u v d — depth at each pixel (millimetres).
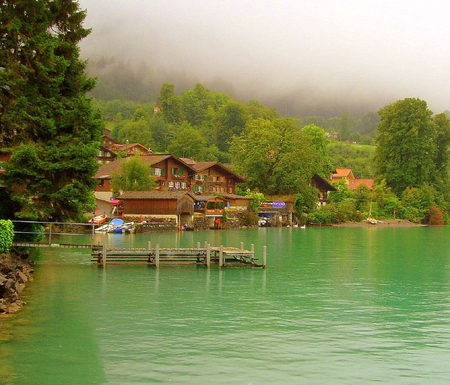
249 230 93312
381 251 55562
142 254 40750
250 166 116750
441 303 27688
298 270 39125
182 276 34750
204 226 90125
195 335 20672
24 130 34219
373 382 16250
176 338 20219
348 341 20328
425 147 126000
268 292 29906
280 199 113312
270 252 53156
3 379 15766
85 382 15641
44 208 33969
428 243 67250
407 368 17500
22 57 34719
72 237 64312
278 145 118188
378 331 21859
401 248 59500
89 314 23688
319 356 18453
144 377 16141
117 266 37969
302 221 113812
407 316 24625
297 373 16797
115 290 29375
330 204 121438
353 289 31531
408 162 127125
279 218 109562
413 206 126062
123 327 21625
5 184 33438
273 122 120625
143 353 18359
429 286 32938
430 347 19781
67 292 28438
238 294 29141
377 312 25375
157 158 97750
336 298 28625
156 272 36000
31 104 33875
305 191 115875
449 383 16312
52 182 34250
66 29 37125
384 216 125625
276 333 21203
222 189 112438
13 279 27781
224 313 24484
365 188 130500
